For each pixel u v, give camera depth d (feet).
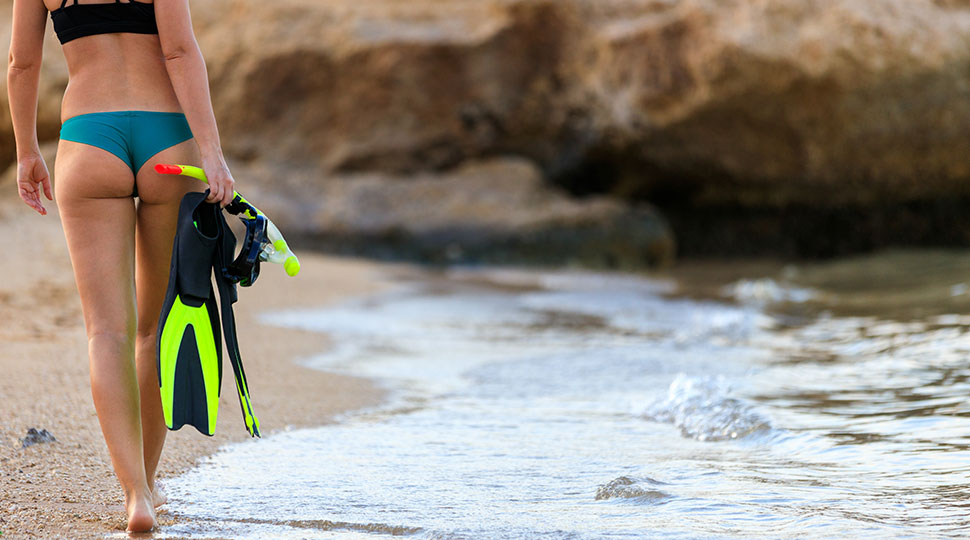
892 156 92.38
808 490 21.47
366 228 93.91
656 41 90.17
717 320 53.78
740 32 83.97
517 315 59.11
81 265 19.27
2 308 41.01
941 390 32.53
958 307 55.06
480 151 100.99
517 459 25.09
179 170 19.15
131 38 19.62
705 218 106.32
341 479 22.97
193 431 27.61
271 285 65.00
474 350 45.14
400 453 25.73
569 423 29.78
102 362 18.99
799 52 83.71
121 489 21.53
